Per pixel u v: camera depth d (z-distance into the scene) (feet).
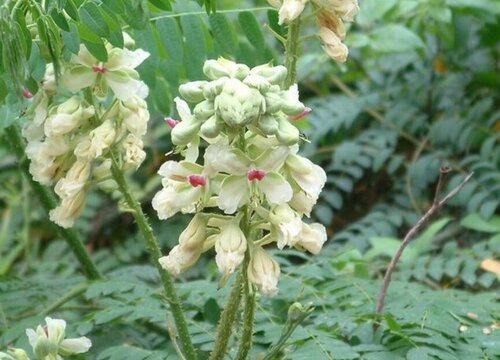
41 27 1.65
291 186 1.50
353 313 1.98
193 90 1.47
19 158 2.20
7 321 2.13
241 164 1.46
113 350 1.87
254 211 1.54
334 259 2.31
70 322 2.22
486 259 2.43
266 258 1.52
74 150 1.65
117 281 2.12
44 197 2.25
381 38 2.85
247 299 1.56
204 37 2.00
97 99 1.68
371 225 2.88
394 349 1.83
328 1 1.66
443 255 2.47
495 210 2.85
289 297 2.06
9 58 1.64
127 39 1.72
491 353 1.81
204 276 2.86
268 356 1.62
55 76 1.65
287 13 1.63
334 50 1.68
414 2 2.83
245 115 1.40
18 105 1.74
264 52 2.02
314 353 1.78
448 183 2.99
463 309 1.98
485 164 2.81
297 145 1.50
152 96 2.10
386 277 2.00
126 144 1.66
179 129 1.47
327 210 3.02
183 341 1.74
